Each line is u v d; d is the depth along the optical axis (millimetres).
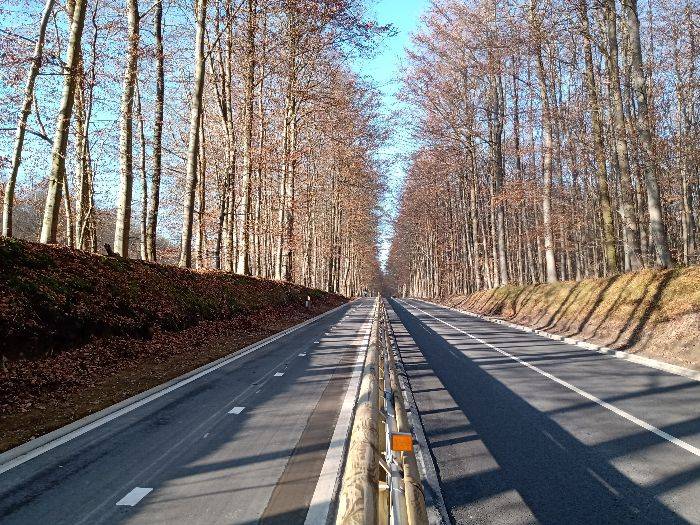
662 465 5098
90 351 9891
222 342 14523
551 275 27453
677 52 27188
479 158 37312
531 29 21562
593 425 6594
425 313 35531
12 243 11141
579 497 4398
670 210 35156
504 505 4266
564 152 27766
